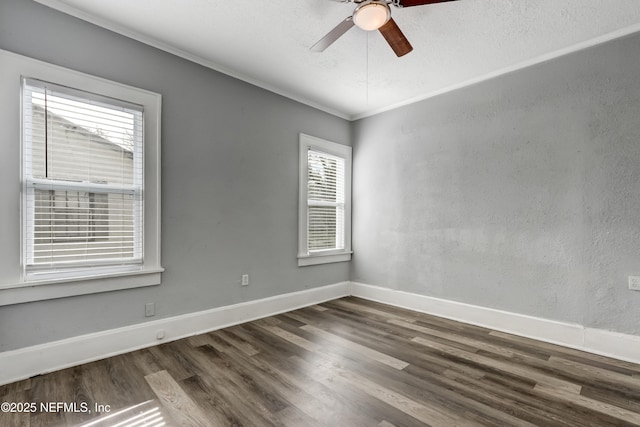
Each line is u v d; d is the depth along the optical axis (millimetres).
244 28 2260
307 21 2174
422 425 1510
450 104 3203
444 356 2279
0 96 1810
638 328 2189
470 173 3049
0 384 1815
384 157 3812
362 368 2086
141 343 2350
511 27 2193
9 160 1840
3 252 1826
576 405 1683
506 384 1893
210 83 2752
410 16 2066
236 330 2773
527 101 2689
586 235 2404
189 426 1495
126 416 1562
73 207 2074
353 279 4156
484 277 2951
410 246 3537
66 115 2041
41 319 1959
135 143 2338
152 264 2391
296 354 2295
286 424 1511
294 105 3473
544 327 2578
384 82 3121
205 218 2721
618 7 1979
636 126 2203
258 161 3123
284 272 3385
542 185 2615
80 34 2086
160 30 2289
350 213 4168
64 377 1915
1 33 1826
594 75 2363
